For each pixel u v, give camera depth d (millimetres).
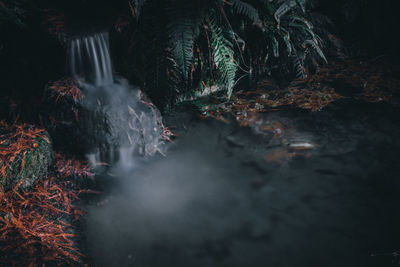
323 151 2725
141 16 2904
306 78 3916
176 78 3064
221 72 3176
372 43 4570
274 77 3902
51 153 2432
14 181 2074
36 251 1768
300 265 1808
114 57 3109
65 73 3023
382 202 2213
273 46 3510
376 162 2570
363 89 3648
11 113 2705
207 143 2910
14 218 1914
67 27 3027
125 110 2652
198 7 2709
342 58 4371
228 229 2059
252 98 3549
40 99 2879
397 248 1880
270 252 1896
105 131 2566
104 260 1831
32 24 3012
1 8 2791
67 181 2371
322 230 2025
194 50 3225
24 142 2246
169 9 2719
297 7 3887
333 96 3533
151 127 2762
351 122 3084
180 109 3336
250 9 3051
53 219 2029
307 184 2402
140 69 3094
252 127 3092
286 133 2984
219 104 3416
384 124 3029
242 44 3422
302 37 3826
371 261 1806
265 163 2641
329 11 4598
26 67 2965
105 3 3270
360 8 4586
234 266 1815
